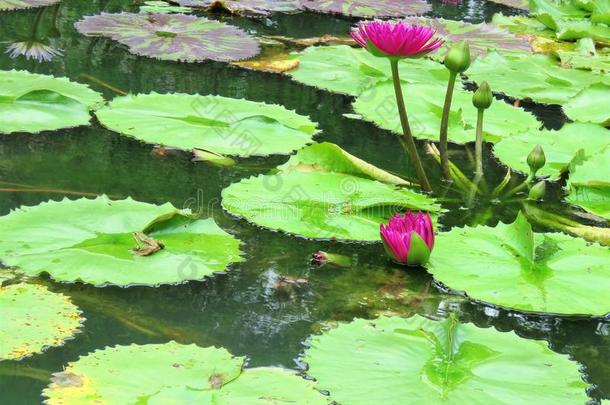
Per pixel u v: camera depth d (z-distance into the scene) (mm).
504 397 2104
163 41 5199
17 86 4055
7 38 5062
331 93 4691
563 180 3828
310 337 2426
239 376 2133
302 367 2258
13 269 2568
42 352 2225
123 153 3629
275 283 2725
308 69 4992
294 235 3041
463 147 4109
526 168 3791
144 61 4883
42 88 4066
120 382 2041
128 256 2701
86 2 6195
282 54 5246
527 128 4285
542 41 6184
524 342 2381
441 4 7289
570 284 2771
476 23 6652
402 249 2859
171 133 3801
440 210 3314
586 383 2199
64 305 2396
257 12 6320
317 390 2100
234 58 5008
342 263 2879
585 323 2635
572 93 4980
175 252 2756
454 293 2750
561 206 3551
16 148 3574
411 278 2832
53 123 3777
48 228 2791
